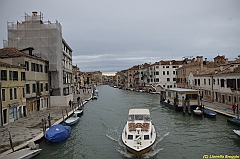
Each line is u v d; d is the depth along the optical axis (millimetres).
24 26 33469
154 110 33031
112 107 37406
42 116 24812
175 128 21578
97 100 50062
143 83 89312
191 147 16328
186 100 27922
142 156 14453
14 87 22484
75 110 29750
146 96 59688
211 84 36125
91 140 18141
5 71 21000
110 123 24312
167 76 73188
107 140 18141
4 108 20438
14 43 33188
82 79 128250
